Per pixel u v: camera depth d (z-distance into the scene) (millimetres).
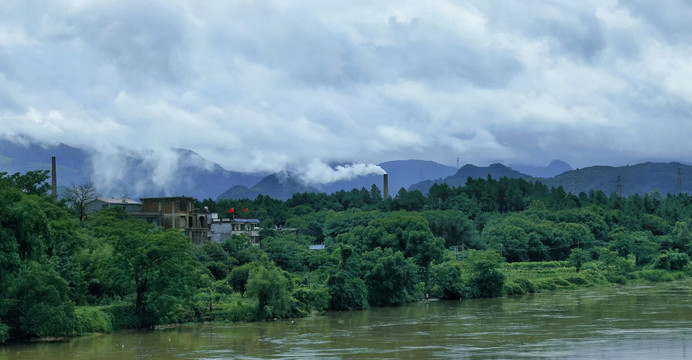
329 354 80250
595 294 172000
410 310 138625
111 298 114062
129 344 89062
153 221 198625
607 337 89500
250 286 118500
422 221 175500
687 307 130125
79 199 184625
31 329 89250
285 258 176125
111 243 106625
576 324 105125
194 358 78500
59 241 106188
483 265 171625
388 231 179375
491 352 79250
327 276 152125
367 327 107500
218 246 161625
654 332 93562
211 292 126625
